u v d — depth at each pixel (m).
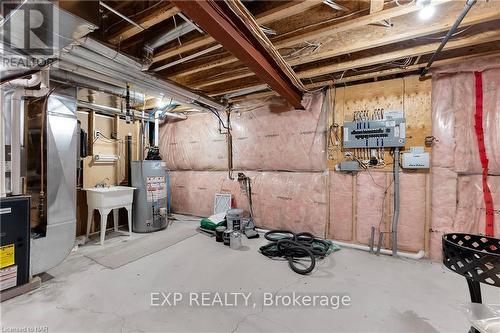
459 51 2.42
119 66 2.29
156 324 1.68
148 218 3.86
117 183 4.20
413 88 2.81
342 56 2.55
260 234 3.74
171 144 5.03
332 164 3.33
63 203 2.49
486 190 2.50
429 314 1.77
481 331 0.84
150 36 2.12
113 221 4.13
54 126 2.46
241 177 4.04
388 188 2.96
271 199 3.82
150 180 3.93
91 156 3.82
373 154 3.04
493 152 2.46
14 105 2.12
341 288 2.14
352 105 3.17
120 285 2.20
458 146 2.61
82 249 3.10
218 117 4.24
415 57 2.52
